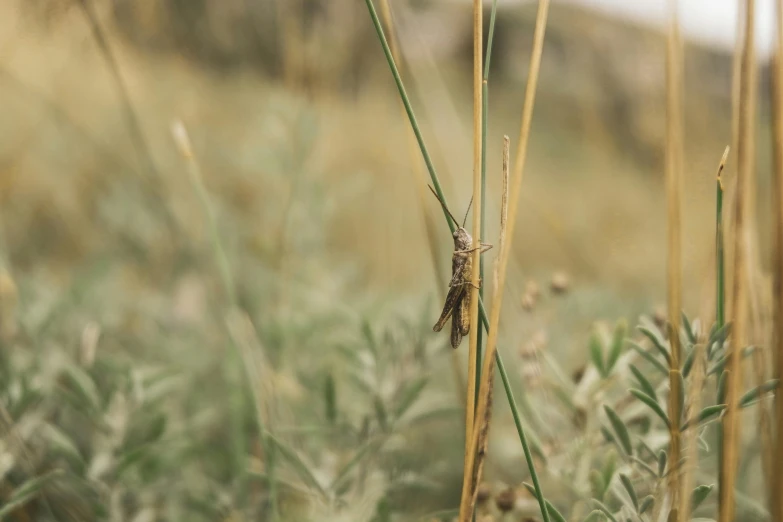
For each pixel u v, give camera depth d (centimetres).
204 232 42
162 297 40
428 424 34
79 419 32
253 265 42
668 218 25
